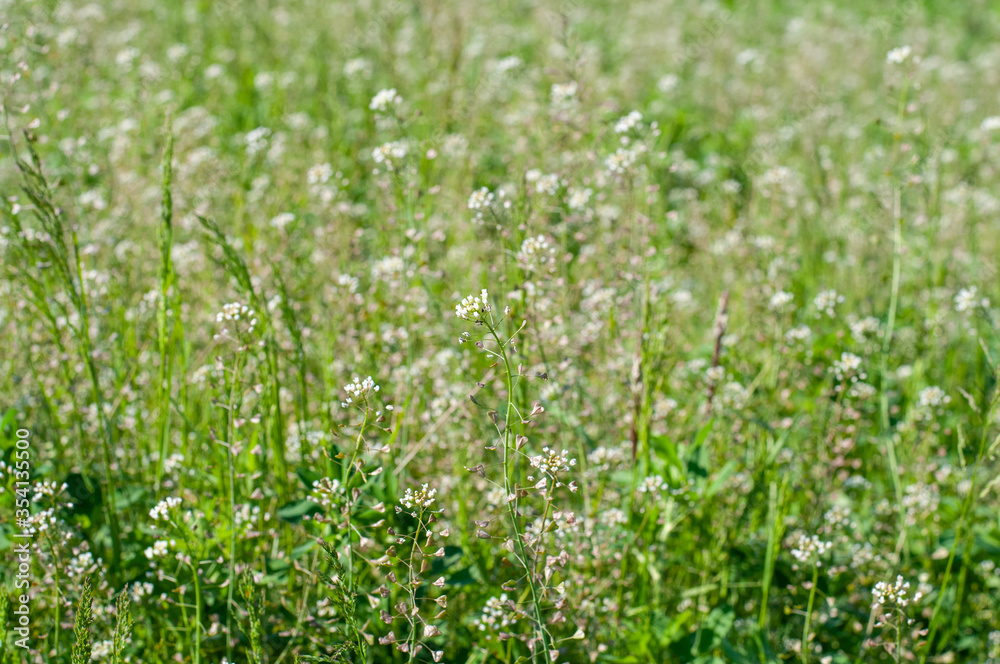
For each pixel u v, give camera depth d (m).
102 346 4.61
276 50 9.78
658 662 3.55
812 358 4.72
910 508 4.24
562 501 4.10
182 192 5.89
